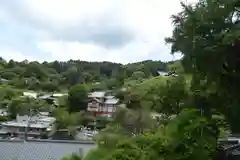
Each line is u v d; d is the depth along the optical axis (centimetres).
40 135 5353
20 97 6900
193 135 850
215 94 910
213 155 886
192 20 838
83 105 6359
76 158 962
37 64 10912
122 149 830
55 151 2231
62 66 11969
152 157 811
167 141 846
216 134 891
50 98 7850
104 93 7475
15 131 5656
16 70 10525
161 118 1104
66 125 4462
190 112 897
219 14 809
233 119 861
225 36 771
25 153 2202
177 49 884
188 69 880
